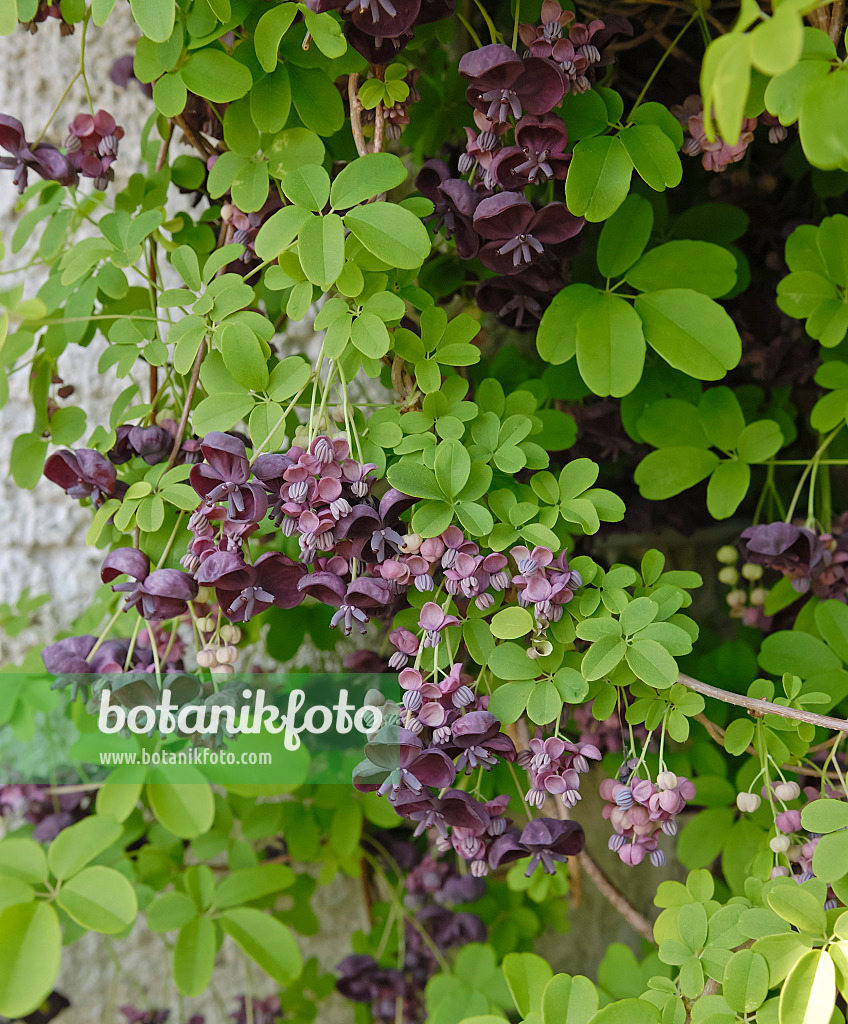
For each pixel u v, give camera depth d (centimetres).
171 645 61
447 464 54
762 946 52
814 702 56
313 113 57
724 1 61
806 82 49
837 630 59
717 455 61
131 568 55
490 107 55
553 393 62
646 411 62
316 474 53
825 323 59
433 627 54
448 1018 64
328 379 54
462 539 54
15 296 61
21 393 77
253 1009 73
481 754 54
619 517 55
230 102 57
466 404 56
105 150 60
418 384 56
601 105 55
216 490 53
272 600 54
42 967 56
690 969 54
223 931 64
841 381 61
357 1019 73
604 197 55
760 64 46
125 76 70
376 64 55
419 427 55
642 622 54
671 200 68
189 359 55
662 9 62
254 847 75
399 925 72
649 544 76
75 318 59
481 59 54
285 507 53
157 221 59
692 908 55
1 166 59
